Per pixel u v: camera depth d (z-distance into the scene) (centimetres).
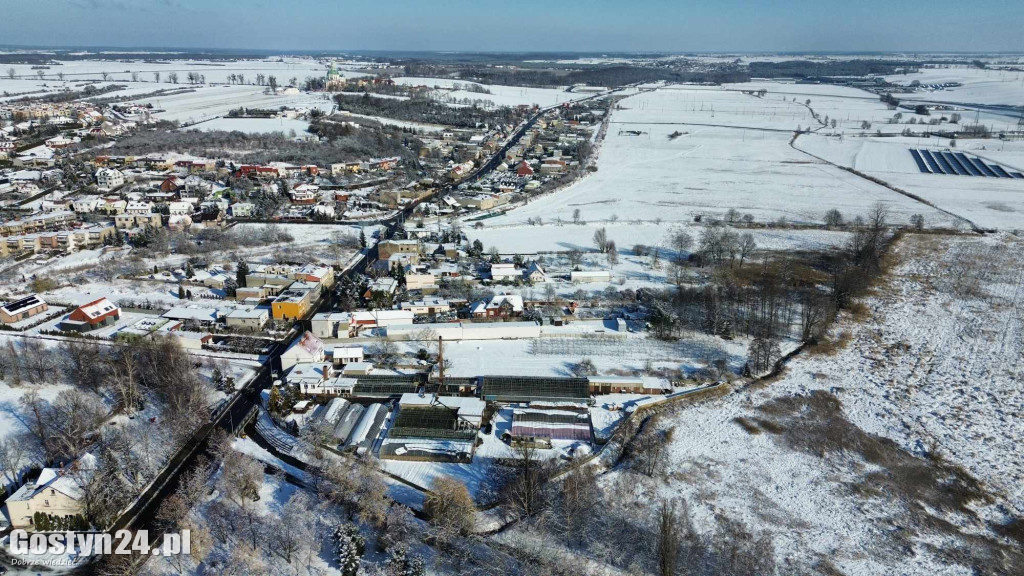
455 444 9012
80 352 10569
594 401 10356
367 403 10200
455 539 7206
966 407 10431
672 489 8281
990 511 8081
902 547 7419
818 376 11381
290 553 6862
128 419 9181
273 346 12006
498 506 7788
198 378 10356
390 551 6881
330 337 12275
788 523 7756
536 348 12162
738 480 8544
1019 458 9112
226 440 8706
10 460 8050
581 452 8944
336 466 8069
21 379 10000
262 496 7856
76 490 7238
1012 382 11212
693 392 10662
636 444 9212
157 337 11581
